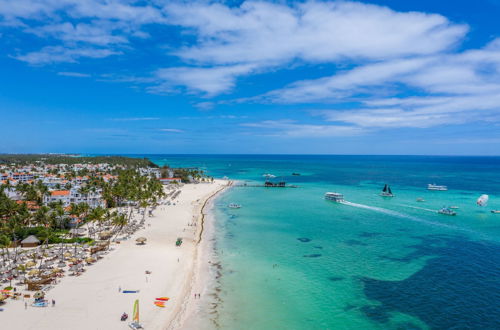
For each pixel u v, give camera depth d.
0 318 42.72
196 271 63.22
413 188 198.50
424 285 57.09
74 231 83.19
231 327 44.09
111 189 131.62
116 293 51.69
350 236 88.69
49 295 49.94
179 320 45.38
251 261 69.19
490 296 52.75
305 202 149.50
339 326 44.78
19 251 69.38
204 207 137.38
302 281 59.00
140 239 78.81
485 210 127.81
